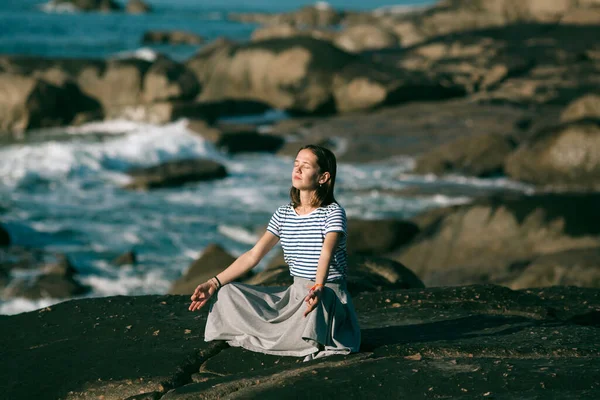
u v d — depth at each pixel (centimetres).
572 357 400
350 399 353
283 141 2736
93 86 3159
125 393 387
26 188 1912
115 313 506
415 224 1412
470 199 1892
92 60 3247
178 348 435
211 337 438
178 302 530
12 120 2875
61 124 3000
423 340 438
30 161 2102
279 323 421
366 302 534
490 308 515
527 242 1205
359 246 1330
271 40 3459
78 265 1357
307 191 407
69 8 15238
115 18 12950
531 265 1016
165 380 392
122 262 1376
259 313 425
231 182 2131
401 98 3241
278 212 421
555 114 2909
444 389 357
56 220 1648
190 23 12575
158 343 445
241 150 2589
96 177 2081
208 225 1667
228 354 424
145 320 489
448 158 2198
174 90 3111
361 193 1967
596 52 3828
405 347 417
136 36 8462
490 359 400
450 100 3391
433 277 1162
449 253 1261
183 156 2409
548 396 340
